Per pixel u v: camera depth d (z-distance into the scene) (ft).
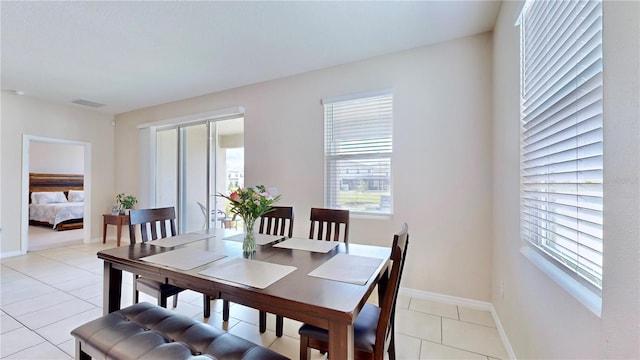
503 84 6.61
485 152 7.88
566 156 3.71
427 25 7.51
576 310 3.25
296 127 10.80
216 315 7.69
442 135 8.39
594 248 3.08
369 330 4.46
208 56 9.27
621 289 2.28
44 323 7.21
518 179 5.53
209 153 13.56
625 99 2.23
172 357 3.76
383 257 5.47
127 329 4.48
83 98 13.83
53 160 24.09
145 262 5.07
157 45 8.49
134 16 6.97
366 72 9.45
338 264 4.99
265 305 3.82
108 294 5.71
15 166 13.52
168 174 14.94
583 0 3.23
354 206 9.79
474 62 8.00
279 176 11.12
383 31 7.79
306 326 4.67
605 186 2.48
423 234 8.64
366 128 9.59
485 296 7.95
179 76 10.96
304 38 8.16
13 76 10.93
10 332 6.77
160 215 7.55
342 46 8.63
